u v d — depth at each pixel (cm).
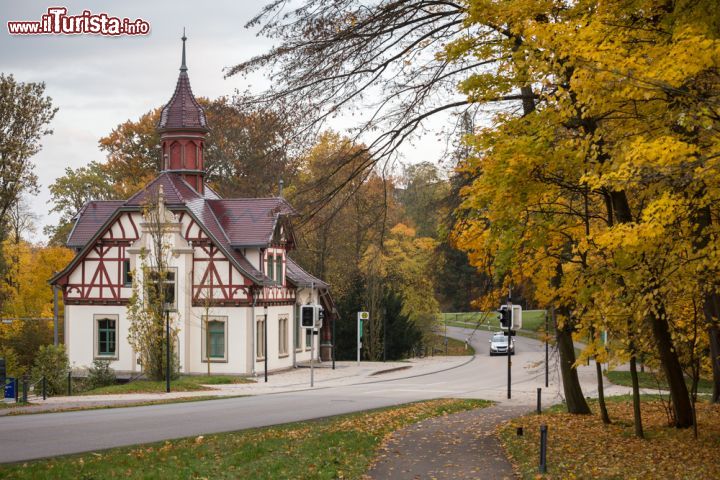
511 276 1866
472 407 2659
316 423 2103
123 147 7444
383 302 5791
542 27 1298
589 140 1323
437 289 6381
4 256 5991
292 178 1795
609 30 1257
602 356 1678
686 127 1182
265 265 4588
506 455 1638
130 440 1758
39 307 6181
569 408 2308
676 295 1434
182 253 4456
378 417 2248
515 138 1423
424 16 1692
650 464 1430
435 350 6881
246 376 4394
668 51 1177
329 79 1681
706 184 1148
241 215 4650
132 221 4544
